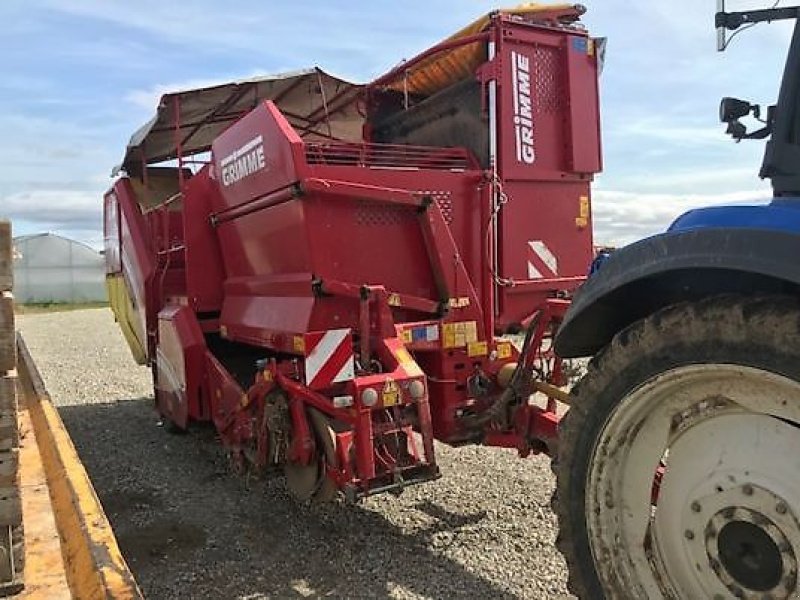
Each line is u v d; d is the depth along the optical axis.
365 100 6.37
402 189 4.52
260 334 4.97
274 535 4.41
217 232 5.82
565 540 2.70
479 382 4.50
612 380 2.50
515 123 4.75
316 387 4.09
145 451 6.45
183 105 6.09
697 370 2.25
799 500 2.12
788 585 2.14
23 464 3.56
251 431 4.71
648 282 2.51
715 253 2.17
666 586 2.48
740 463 2.26
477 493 5.00
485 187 4.70
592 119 5.02
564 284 5.02
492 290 4.72
